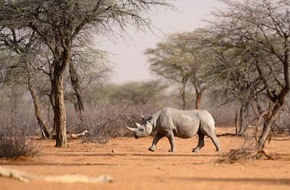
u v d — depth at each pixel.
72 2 78.31
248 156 57.19
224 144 89.12
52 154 69.12
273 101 61.84
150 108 120.25
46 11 80.06
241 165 53.41
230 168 50.38
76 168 49.47
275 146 85.12
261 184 38.16
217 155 67.12
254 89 68.31
